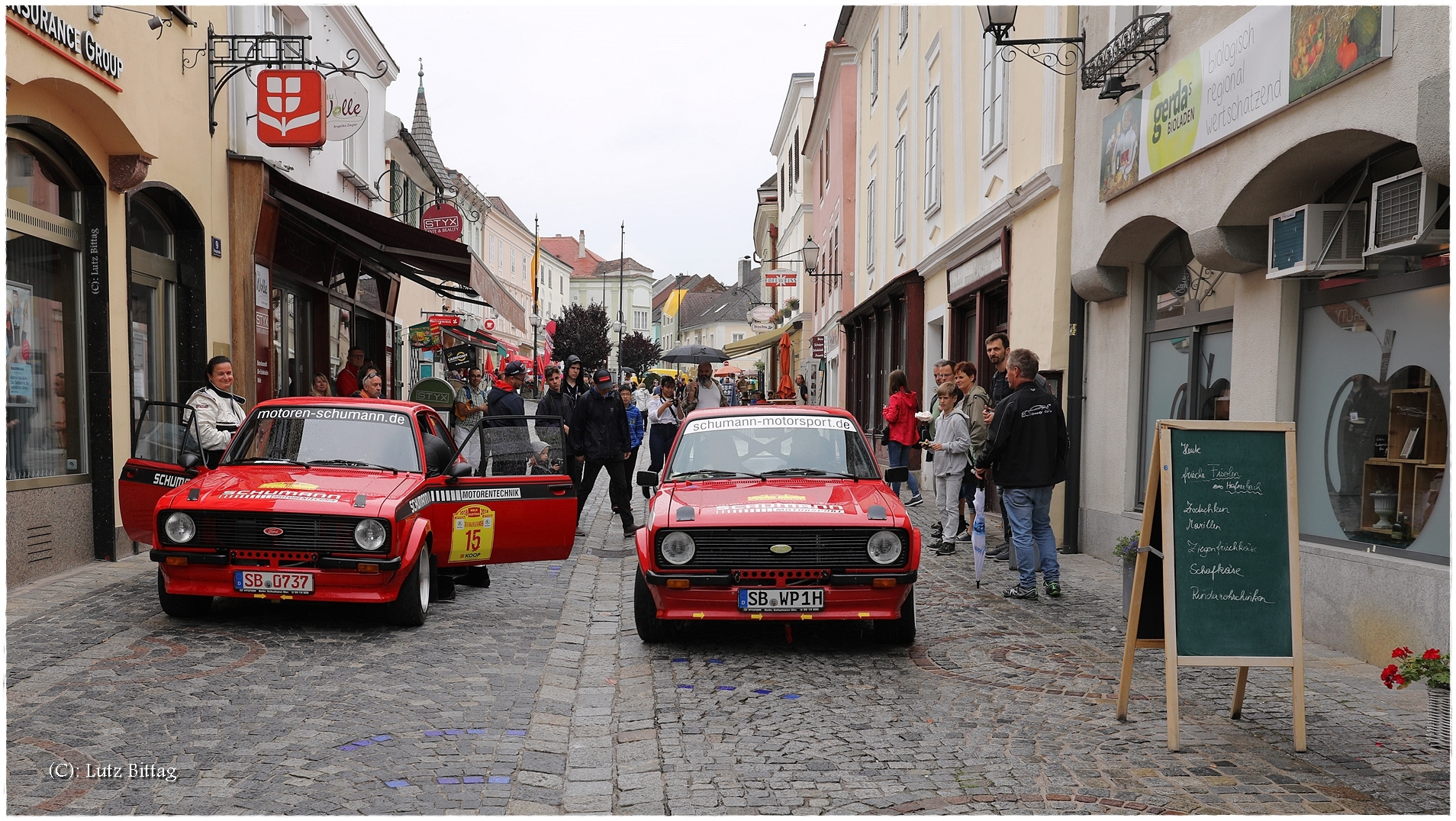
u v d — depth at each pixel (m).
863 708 5.53
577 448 12.75
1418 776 4.43
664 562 6.61
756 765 4.65
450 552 7.96
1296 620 4.89
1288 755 4.71
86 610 7.29
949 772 4.52
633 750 4.87
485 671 6.22
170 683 5.63
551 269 89.12
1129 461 10.21
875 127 25.67
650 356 95.44
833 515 6.68
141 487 7.82
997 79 14.12
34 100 7.96
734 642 7.12
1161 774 4.47
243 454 7.84
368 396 12.72
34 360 8.47
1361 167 6.76
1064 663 6.48
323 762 4.52
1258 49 6.97
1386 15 5.66
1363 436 6.67
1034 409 8.48
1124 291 10.23
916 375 19.78
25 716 4.99
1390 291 6.37
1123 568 8.16
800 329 42.78
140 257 10.35
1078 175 10.66
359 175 19.88
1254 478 5.01
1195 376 9.11
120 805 3.97
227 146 12.22
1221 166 7.56
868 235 26.72
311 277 16.55
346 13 18.27
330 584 6.86
